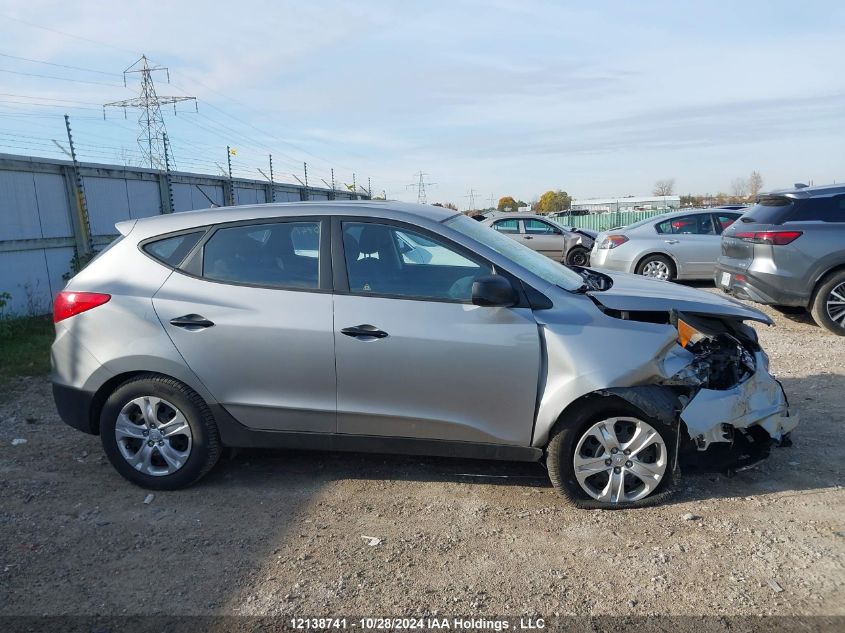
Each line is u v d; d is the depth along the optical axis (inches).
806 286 298.7
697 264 462.9
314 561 125.3
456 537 133.3
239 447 160.4
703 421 136.9
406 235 149.1
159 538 135.0
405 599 113.0
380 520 141.2
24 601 114.4
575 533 133.8
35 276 387.9
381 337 142.3
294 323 145.6
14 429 199.0
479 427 143.6
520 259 153.5
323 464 171.3
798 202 299.9
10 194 370.0
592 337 138.3
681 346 146.3
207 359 148.3
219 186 655.1
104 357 151.0
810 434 182.4
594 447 142.9
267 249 152.5
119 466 155.3
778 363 253.4
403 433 147.1
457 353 140.6
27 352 291.4
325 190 1036.5
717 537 130.9
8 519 143.6
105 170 459.5
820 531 132.3
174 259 154.8
